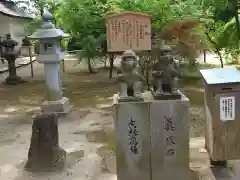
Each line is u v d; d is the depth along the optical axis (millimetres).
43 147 4684
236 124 4043
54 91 7355
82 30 9469
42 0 10516
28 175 4547
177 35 8062
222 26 10180
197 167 4527
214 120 4062
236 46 10500
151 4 8289
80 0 9344
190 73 11266
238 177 4223
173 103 3758
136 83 3811
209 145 4352
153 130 3803
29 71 15469
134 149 3842
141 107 3758
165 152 3855
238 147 4105
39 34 7043
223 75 4145
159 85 3859
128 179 3893
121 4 8586
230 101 3986
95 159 4988
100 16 9367
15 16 20484
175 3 8531
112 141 5734
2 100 9305
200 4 8688
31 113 7816
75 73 13969
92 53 9453
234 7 8656
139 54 7828
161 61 3832
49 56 7137
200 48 8727
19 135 6242
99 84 11211
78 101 8750
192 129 6176
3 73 15180
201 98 8609
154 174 3896
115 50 7867
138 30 7738
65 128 6523
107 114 7434
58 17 10094
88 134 6133
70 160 4973
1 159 5117
